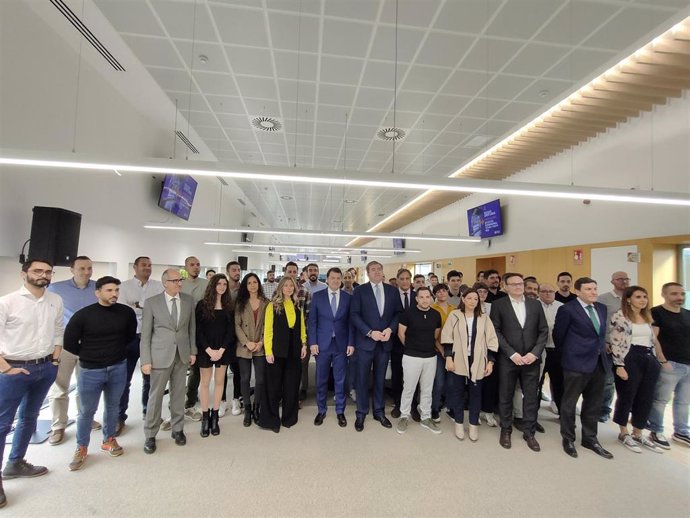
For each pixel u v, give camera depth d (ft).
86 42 12.59
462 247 33.32
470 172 24.67
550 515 6.86
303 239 67.15
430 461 8.78
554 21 10.81
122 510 6.66
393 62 13.21
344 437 10.02
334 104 16.63
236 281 12.80
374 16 10.93
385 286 11.46
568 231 20.21
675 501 7.39
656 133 15.15
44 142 11.62
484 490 7.61
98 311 8.36
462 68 13.43
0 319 7.07
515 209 25.04
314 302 11.31
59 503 6.81
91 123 14.11
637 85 13.37
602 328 9.54
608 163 17.56
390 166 24.77
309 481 7.76
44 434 9.53
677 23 10.34
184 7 10.80
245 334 10.53
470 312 10.41
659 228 15.17
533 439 9.68
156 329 9.05
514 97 15.24
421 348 10.62
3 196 10.41
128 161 9.70
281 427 10.61
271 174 10.46
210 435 9.89
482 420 11.55
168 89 15.67
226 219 36.68
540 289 11.91
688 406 10.11
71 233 11.06
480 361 9.96
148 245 20.22
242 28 11.65
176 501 6.96
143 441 9.39
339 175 10.75
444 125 18.33
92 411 8.24
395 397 11.95
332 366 11.30
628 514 6.95
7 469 7.51
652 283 15.34
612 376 11.15
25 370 7.20
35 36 11.09
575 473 8.38
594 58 12.36
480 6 10.37
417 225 45.85
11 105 10.30
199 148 22.70
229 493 7.25
